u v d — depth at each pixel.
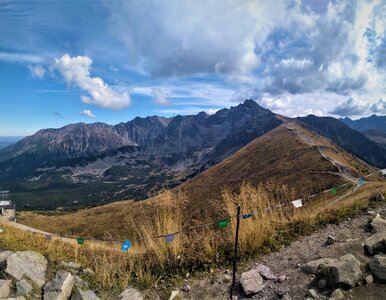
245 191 8.73
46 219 90.12
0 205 77.62
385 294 5.02
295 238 7.94
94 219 81.75
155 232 8.01
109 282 6.68
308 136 133.00
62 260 7.64
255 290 5.86
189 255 7.43
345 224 8.20
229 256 7.36
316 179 56.19
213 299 6.04
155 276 7.04
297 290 5.67
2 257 6.43
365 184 22.22
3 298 5.24
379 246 6.30
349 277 5.39
